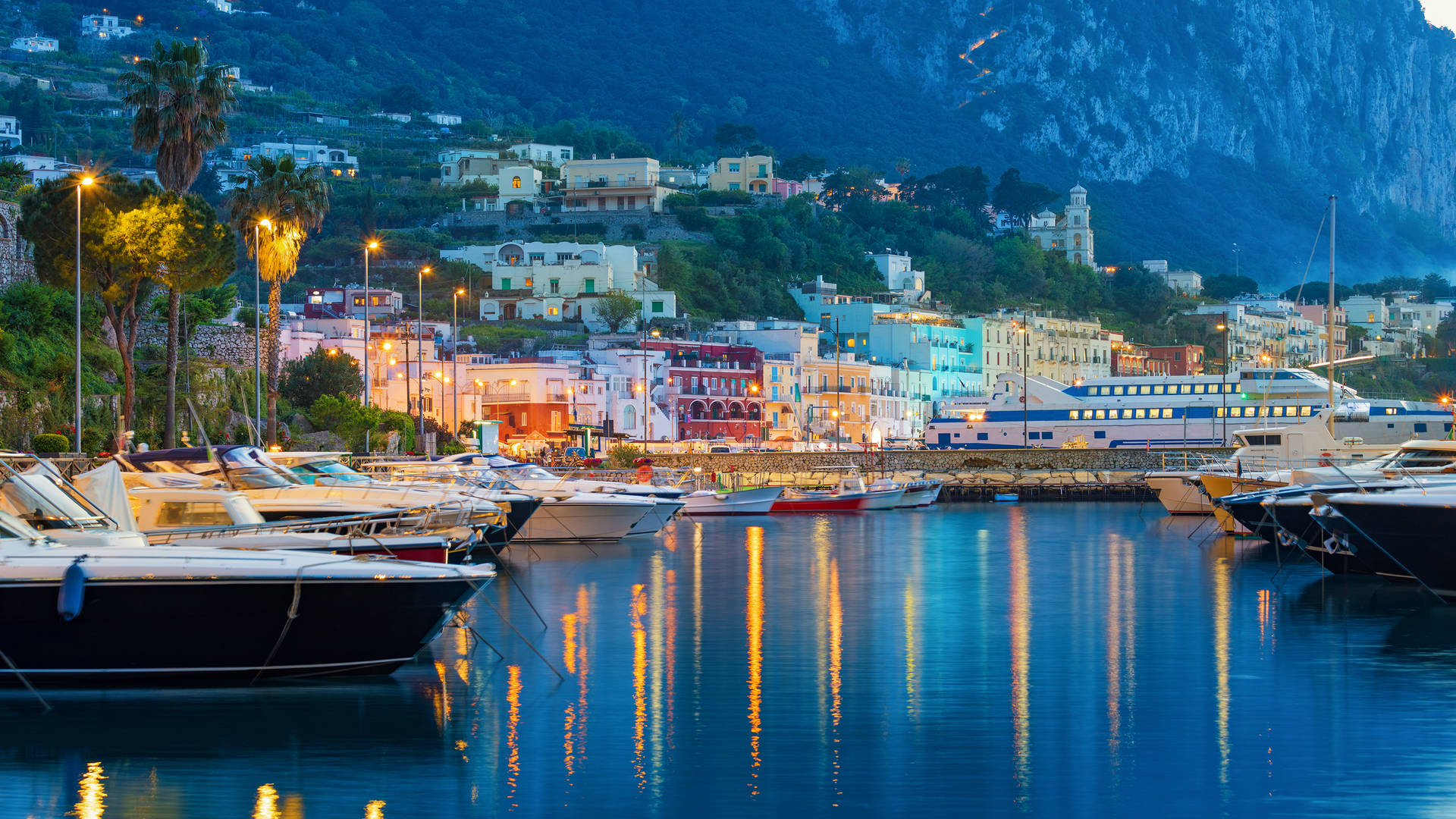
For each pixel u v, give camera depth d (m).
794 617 43.00
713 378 166.50
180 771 24.44
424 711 28.72
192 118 78.62
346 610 29.47
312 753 25.55
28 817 22.16
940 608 45.25
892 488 108.44
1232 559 62.41
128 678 29.20
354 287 177.38
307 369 114.75
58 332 82.19
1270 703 29.83
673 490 79.06
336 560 29.66
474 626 40.12
